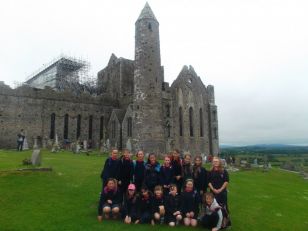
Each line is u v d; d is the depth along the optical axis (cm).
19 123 5169
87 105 5919
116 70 6725
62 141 5475
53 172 2122
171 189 1424
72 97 5769
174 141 5653
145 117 4631
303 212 1867
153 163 1504
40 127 5347
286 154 18350
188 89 6153
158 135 4653
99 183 2025
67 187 1867
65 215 1428
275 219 1625
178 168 1539
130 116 5369
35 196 1661
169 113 5697
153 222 1374
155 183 1469
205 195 1403
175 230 1313
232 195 2067
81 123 5803
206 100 6450
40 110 5391
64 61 7450
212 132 6316
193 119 6097
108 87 7062
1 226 1256
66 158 3291
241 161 5122
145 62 4781
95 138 5897
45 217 1388
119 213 1433
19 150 4147
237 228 1426
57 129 5512
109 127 5897
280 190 2528
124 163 1494
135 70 4850
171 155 1569
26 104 5278
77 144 4647
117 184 1452
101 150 4753
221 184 1434
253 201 1958
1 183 1789
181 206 1414
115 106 6256
